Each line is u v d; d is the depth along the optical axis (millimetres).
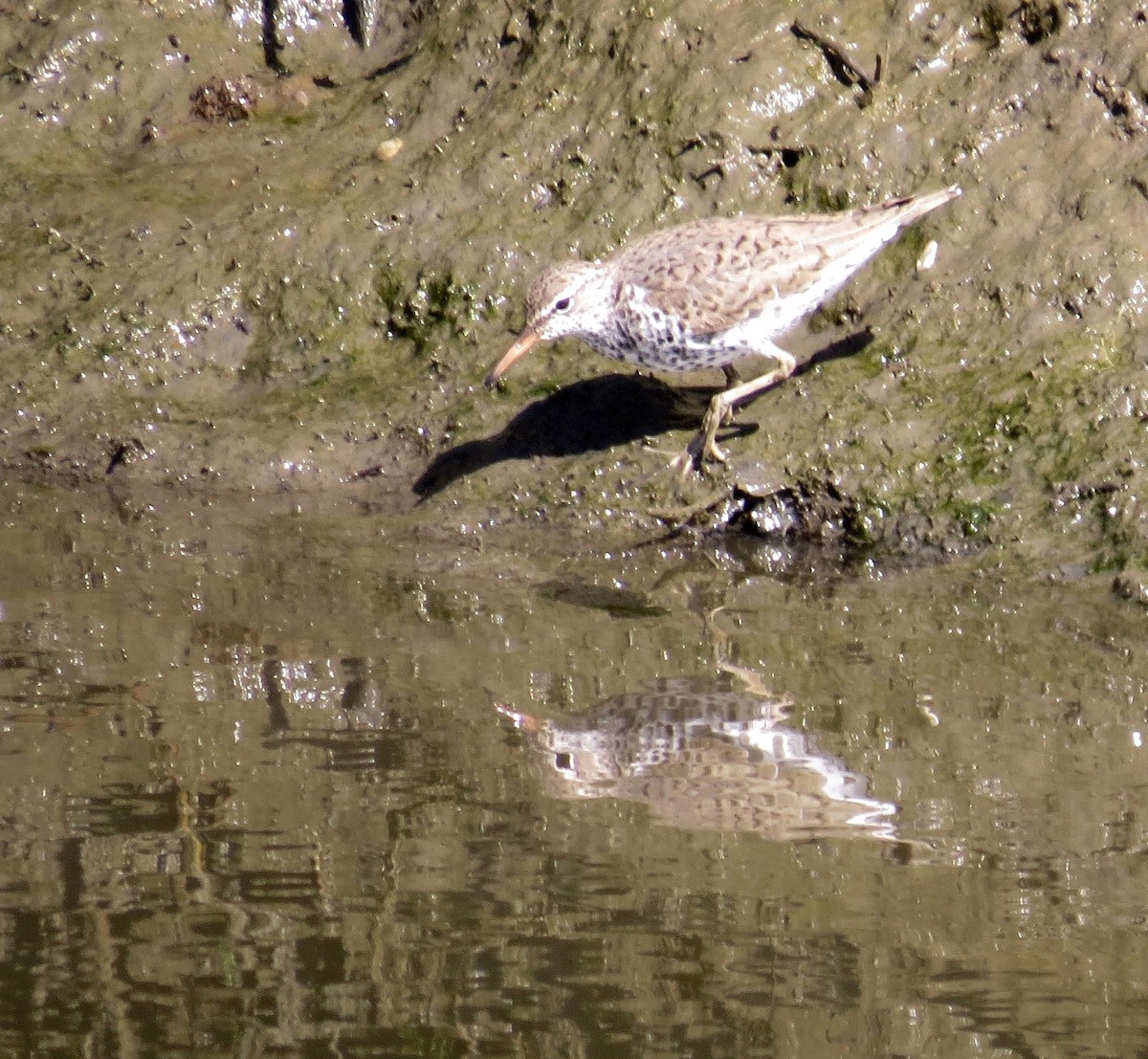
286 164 22062
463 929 10750
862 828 11727
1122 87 18438
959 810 11922
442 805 12219
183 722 13672
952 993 9930
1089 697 13672
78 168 22984
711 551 17203
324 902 11062
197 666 14758
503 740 13219
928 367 17750
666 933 10602
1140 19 18672
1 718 13766
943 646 14836
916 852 11406
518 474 18297
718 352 17406
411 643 15195
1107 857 11273
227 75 23703
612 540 17500
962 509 16625
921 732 13117
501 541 17609
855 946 10445
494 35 21766
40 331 20984
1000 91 19000
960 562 16422
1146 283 17453
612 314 17500
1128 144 18266
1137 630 14984
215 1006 10086
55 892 11297
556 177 20344
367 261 20406
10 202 22484
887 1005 9828
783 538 17312
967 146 18797
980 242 18328
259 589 16562
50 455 19812
